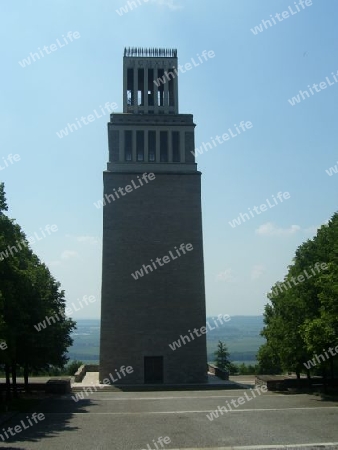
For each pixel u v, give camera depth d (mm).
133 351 58781
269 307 53062
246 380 62375
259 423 27094
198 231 61812
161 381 58438
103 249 60656
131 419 29156
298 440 22719
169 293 60219
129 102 66688
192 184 62719
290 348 43125
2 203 33594
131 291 59938
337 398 38406
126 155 63562
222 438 23312
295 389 46906
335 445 21750
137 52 67375
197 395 43531
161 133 64125
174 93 66625
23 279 34656
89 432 25297
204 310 60250
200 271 60969
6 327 29391
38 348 40531
